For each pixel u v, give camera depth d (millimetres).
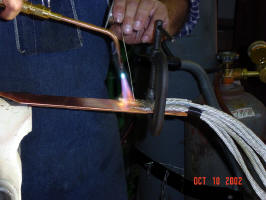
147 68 1179
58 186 856
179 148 1203
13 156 434
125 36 815
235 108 1015
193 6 930
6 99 547
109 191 947
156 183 1255
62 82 817
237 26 1730
